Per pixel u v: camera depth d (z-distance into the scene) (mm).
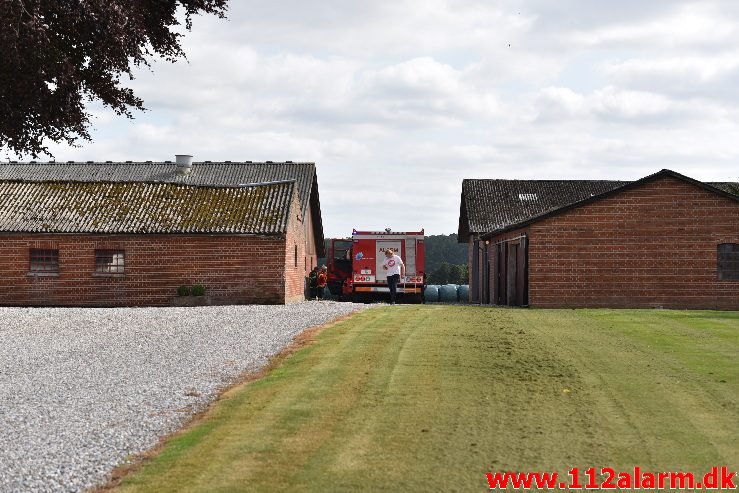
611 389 11625
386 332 18078
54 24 19312
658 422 9859
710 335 17422
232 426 9977
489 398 11094
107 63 20078
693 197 29203
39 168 58344
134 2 19719
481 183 54594
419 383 12109
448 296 52219
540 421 9906
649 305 29250
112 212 34406
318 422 10000
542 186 54875
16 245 33438
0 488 7945
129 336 19297
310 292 45094
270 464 8375
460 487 7656
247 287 33094
